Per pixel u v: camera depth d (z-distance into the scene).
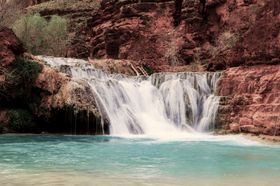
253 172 11.28
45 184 9.34
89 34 50.25
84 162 12.86
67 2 60.47
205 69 34.75
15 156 14.19
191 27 39.38
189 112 25.92
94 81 25.12
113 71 33.78
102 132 23.55
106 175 10.57
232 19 36.59
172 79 27.75
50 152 15.33
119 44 42.56
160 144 18.34
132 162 12.95
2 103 23.91
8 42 24.83
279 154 15.12
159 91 27.62
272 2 24.23
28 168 11.58
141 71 36.59
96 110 23.55
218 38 37.12
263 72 23.19
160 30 40.94
